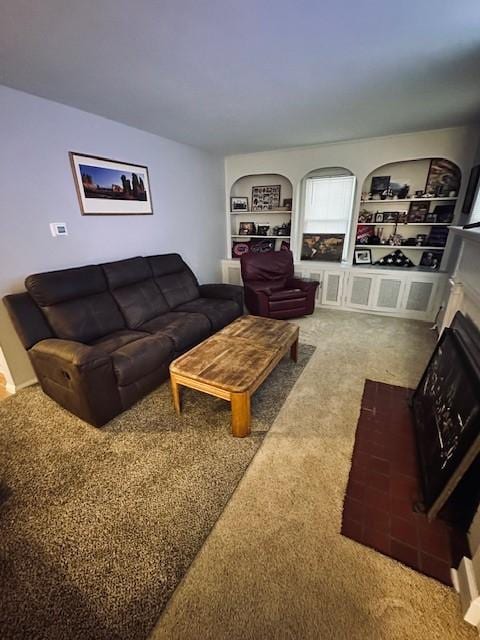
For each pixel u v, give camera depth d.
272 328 2.58
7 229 2.13
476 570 1.02
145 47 1.54
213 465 1.64
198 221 4.21
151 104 2.36
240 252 5.01
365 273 3.90
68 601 1.07
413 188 3.78
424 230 3.87
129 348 2.14
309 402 2.17
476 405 1.23
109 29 1.38
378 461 1.65
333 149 3.80
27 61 1.67
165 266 3.32
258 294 3.63
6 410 2.13
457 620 1.00
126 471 1.61
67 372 1.83
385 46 1.56
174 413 2.08
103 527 1.32
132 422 2.00
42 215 2.34
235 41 1.50
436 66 1.78
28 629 1.00
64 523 1.34
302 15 1.29
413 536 1.26
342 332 3.42
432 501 1.29
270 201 4.70
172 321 2.78
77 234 2.62
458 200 3.38
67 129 2.41
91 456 1.71
